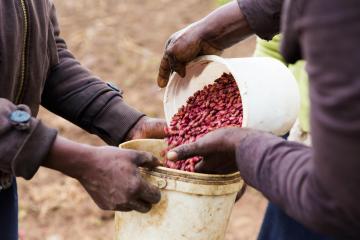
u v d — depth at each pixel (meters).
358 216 1.45
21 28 2.15
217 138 1.92
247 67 2.25
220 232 2.25
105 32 6.57
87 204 4.51
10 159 1.96
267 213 2.68
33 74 2.26
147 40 6.52
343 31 1.32
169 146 2.40
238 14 2.34
